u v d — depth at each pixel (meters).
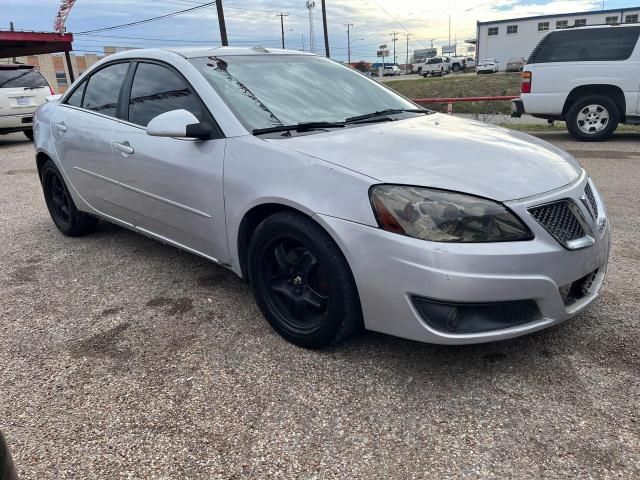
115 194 3.88
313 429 2.24
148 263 4.15
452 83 31.98
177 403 2.43
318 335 2.70
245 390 2.51
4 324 3.23
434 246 2.28
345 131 3.05
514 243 2.33
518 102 10.23
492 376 2.54
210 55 3.54
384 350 2.79
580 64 9.48
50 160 4.66
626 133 10.87
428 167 2.55
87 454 2.14
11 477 1.21
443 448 2.11
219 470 2.04
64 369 2.73
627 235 4.44
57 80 42.44
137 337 3.03
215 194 3.03
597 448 2.07
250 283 3.01
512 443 2.12
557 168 2.75
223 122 3.05
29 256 4.43
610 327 2.93
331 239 2.54
